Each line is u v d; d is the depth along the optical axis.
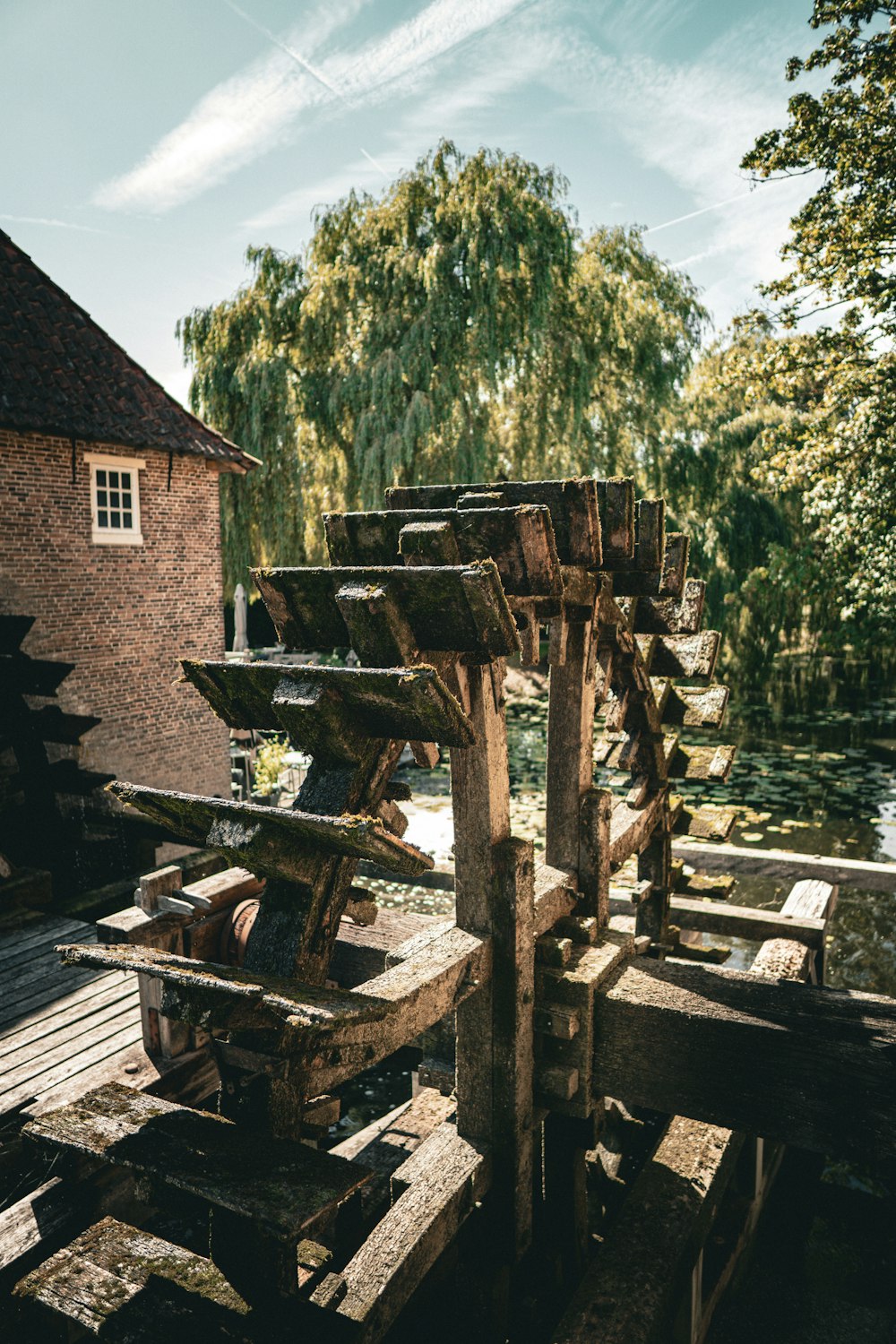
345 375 17.44
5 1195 3.55
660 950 4.50
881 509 11.66
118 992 4.96
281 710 2.27
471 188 16.36
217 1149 1.89
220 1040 1.98
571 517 2.78
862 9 10.03
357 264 17.31
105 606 9.77
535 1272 3.11
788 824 10.37
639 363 17.98
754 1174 4.15
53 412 9.02
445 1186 2.66
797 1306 3.97
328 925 2.36
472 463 16.84
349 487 18.11
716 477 18.69
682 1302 3.18
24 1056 4.21
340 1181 1.77
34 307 9.84
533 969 2.88
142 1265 1.97
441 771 14.40
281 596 2.52
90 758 9.69
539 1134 3.38
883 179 10.89
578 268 17.50
